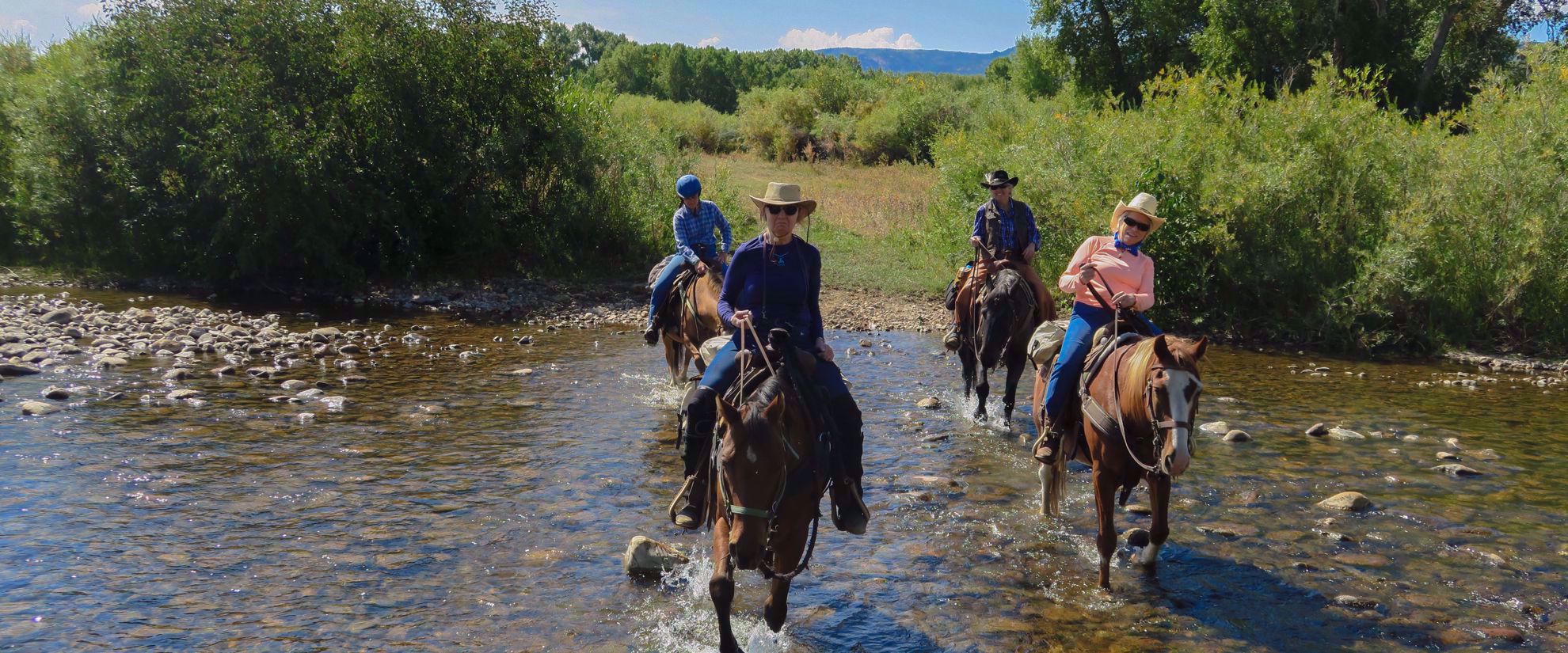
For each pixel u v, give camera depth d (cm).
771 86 7825
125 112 1795
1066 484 746
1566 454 886
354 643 509
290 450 834
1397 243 1409
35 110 1852
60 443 825
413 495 734
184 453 813
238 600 553
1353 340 1426
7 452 796
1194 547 661
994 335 934
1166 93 1688
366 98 1800
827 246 2139
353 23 1836
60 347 1206
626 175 2058
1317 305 1455
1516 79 2011
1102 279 616
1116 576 612
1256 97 1590
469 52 1908
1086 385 599
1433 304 1424
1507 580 609
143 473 757
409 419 948
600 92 2136
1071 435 634
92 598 547
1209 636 534
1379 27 3306
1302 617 558
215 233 1800
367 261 1936
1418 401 1098
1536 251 1378
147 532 644
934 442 905
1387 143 1524
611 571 608
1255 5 3347
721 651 479
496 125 1950
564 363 1237
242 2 1773
